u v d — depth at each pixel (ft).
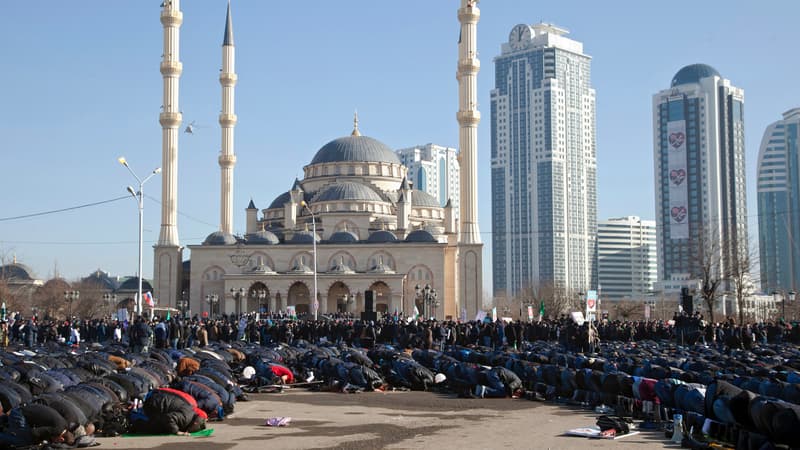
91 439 94.58
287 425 112.57
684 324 258.37
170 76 523.29
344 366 159.94
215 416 116.57
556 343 265.95
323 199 593.42
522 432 105.91
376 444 96.99
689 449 92.63
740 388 92.84
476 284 509.76
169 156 526.16
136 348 217.15
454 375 151.33
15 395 98.27
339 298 535.19
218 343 210.59
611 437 100.27
